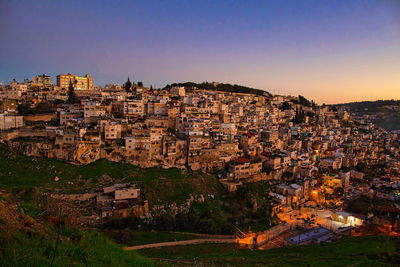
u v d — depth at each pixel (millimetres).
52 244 18078
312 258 53906
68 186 88312
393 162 174500
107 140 111250
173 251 71000
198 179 109312
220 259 56969
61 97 160875
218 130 140750
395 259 48531
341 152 181625
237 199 106438
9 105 129375
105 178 96688
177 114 141875
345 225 101250
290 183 128375
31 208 23516
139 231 81125
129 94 174750
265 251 70062
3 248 15102
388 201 120562
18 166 90875
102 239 24719
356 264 45688
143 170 107438
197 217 92062
